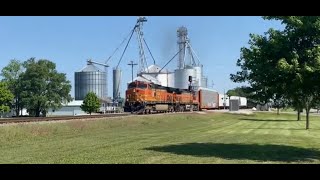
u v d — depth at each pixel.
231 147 26.28
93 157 20.33
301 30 21.97
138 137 33.72
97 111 125.88
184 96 85.19
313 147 27.19
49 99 123.75
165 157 20.70
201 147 25.98
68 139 30.36
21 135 29.45
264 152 23.58
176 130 44.69
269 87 24.00
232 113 100.81
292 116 103.56
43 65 123.62
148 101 66.44
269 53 23.02
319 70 20.66
